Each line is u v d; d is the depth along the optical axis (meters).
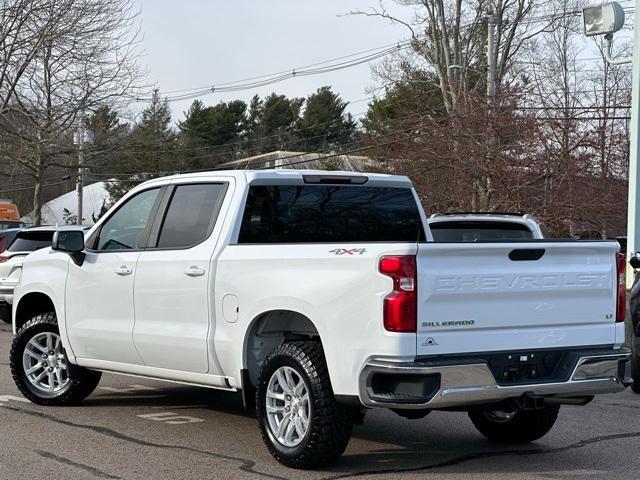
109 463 6.70
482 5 40.84
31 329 8.92
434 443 7.55
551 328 6.41
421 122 26.06
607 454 7.25
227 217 7.23
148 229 7.88
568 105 23.61
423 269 5.87
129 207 8.21
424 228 8.21
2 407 8.85
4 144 31.34
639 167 14.87
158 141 53.69
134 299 7.80
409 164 24.48
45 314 8.98
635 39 14.98
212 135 77.12
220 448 7.20
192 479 6.26
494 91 27.16
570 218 21.69
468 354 6.04
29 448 7.15
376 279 5.93
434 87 42.03
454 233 10.06
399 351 5.80
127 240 8.10
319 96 79.50
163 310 7.54
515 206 21.58
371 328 5.93
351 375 6.06
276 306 6.57
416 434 7.89
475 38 42.50
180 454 7.00
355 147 62.38
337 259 6.20
